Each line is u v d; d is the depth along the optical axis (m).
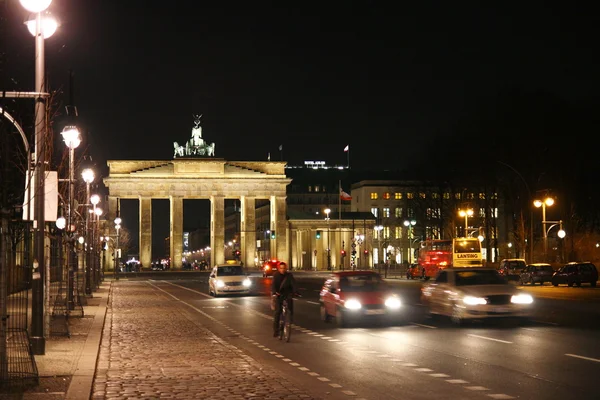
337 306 28.58
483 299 26.84
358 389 14.62
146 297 54.84
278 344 23.06
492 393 13.91
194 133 164.12
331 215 158.75
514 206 90.88
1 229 14.64
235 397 13.77
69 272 34.00
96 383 15.58
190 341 24.28
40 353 19.52
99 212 59.81
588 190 83.31
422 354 19.75
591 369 16.62
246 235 148.38
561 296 47.03
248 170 149.88
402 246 159.00
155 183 146.75
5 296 14.70
